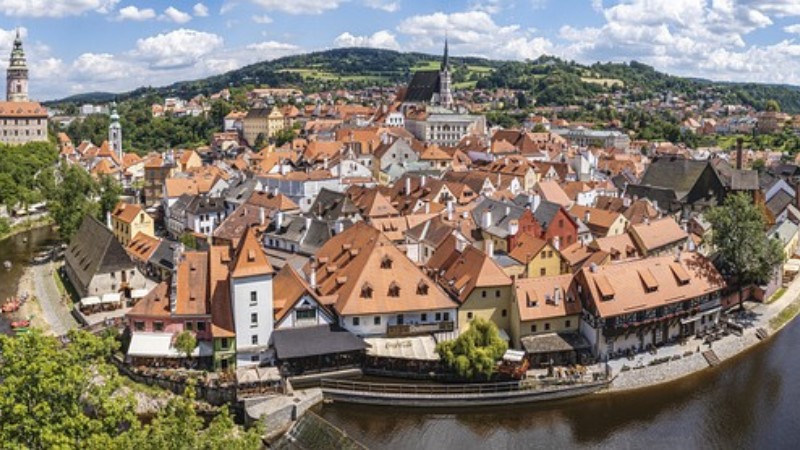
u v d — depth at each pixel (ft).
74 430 189.78
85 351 218.79
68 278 501.56
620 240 419.74
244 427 284.41
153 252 484.33
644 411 299.38
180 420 183.42
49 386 188.14
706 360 343.46
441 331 334.85
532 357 322.96
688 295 352.90
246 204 525.34
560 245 439.63
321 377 311.06
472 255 357.20
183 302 326.44
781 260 407.03
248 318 314.96
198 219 582.35
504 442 273.95
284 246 460.14
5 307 430.20
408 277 339.98
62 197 606.14
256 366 315.99
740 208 409.69
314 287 356.59
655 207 550.77
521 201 505.25
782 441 277.23
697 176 629.10
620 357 335.06
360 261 347.77
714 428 286.46
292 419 286.46
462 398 297.12
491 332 310.45
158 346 318.86
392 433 279.28
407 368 315.99
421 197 544.21
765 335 381.60
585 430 283.79
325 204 521.65
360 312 323.98
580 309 335.88
